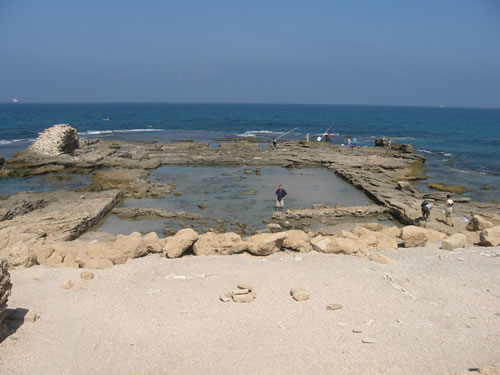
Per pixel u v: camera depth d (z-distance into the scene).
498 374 7.18
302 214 24.19
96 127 90.50
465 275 12.90
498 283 12.25
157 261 14.04
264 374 7.78
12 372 7.73
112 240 19.25
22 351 8.39
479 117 187.75
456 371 7.70
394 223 23.75
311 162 43.72
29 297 10.74
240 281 11.98
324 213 24.59
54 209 23.08
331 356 8.36
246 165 43.25
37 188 31.22
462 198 28.14
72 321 9.62
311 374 7.80
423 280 12.47
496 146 63.72
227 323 9.64
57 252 14.48
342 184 34.31
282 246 15.50
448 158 50.25
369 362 8.17
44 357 8.26
